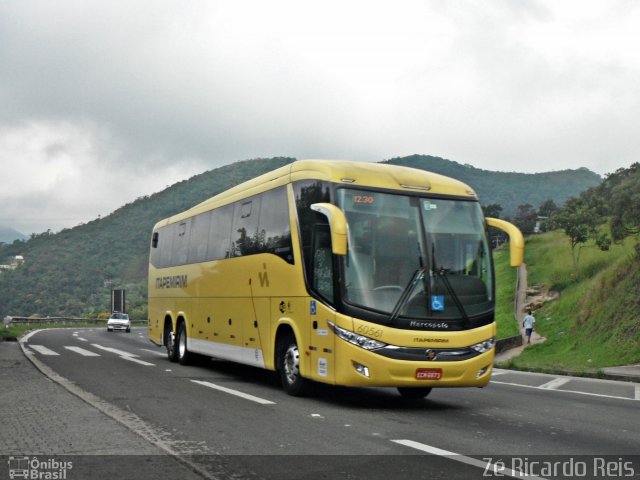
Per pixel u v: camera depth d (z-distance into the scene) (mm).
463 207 11719
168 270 20562
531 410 11430
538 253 61031
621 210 35688
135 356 21516
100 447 7445
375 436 8422
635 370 20578
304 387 12023
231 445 7672
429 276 10961
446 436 8602
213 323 16297
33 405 10258
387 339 10500
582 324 34688
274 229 13133
